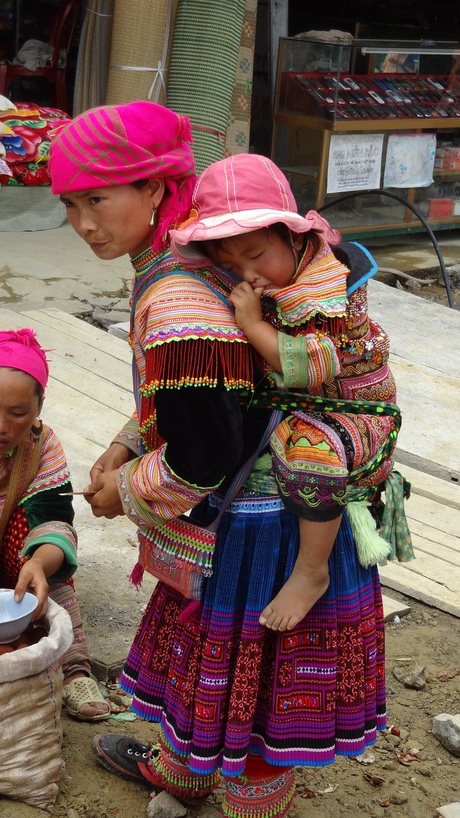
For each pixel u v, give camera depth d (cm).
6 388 258
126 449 251
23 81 1091
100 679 312
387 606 375
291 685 223
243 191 208
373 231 1005
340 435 216
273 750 225
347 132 945
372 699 235
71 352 580
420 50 973
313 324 208
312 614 223
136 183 210
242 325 205
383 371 226
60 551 272
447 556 410
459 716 307
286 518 222
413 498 459
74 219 216
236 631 225
